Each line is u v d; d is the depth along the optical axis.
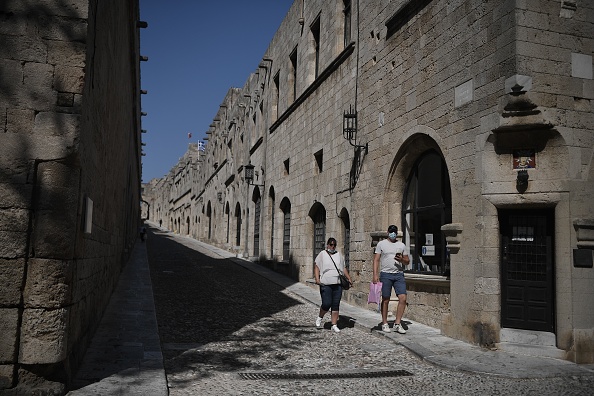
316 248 16.30
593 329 7.08
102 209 7.86
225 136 35.84
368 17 12.41
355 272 12.52
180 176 65.88
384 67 11.35
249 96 27.58
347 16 14.50
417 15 9.98
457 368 6.43
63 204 4.70
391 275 8.83
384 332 8.68
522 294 7.70
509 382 5.95
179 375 5.89
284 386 5.61
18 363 4.48
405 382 5.89
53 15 4.85
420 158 10.41
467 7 8.46
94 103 5.91
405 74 10.38
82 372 5.50
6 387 4.42
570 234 7.23
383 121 11.27
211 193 42.41
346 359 7.05
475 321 7.77
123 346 6.87
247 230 26.47
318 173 16.20
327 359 7.03
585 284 7.14
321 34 16.06
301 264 16.94
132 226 27.70
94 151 6.17
